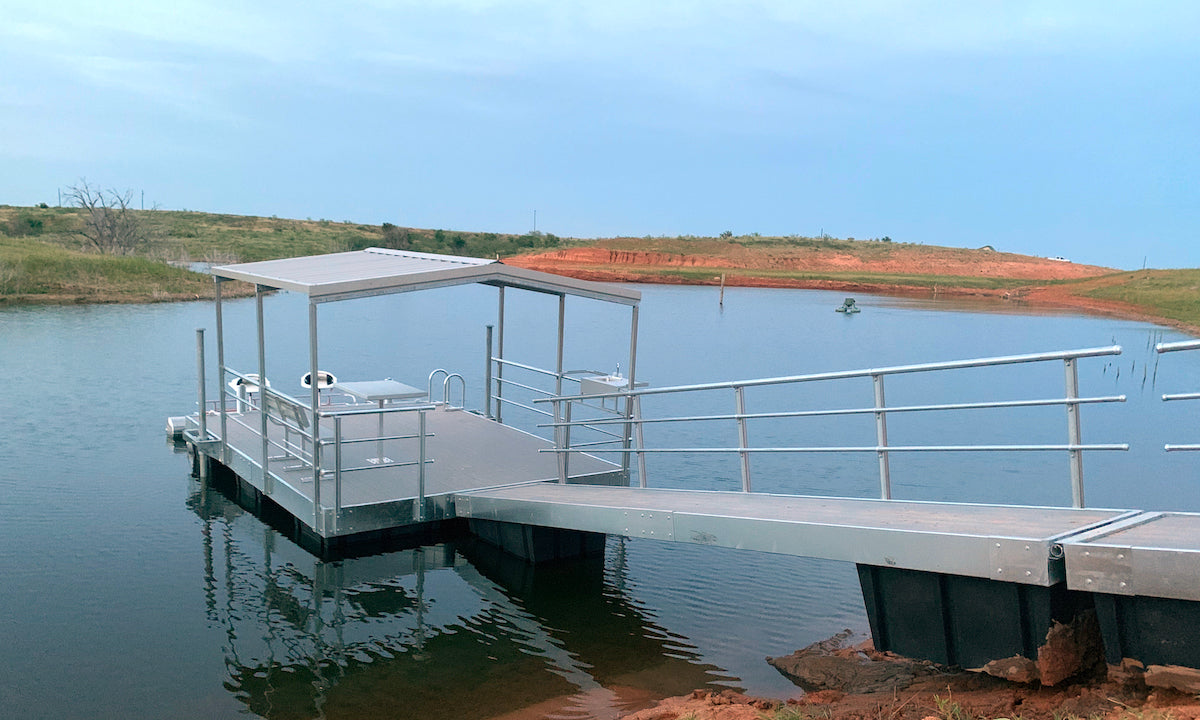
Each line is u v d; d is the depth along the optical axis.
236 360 21.80
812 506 6.74
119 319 29.84
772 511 6.56
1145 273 68.88
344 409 12.91
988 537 4.95
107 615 7.32
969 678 5.50
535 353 25.23
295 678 6.32
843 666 6.27
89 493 10.71
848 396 20.36
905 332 36.06
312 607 7.66
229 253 71.38
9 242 47.34
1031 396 20.52
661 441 14.96
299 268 10.44
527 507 8.35
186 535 9.38
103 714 5.74
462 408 13.48
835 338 32.66
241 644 6.88
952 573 5.16
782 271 97.25
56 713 5.74
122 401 16.25
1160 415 18.16
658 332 32.97
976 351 29.08
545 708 5.87
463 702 5.97
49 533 9.29
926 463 13.18
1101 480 12.24
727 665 6.53
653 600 7.88
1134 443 15.03
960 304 57.56
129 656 6.61
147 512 10.09
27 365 19.94
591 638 7.07
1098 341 33.53
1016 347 30.56
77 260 41.62
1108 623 4.67
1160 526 5.13
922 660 5.92
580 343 28.28
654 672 6.42
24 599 7.59
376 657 6.70
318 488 8.41
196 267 57.38
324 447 10.77
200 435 11.51
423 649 6.85
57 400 16.17
